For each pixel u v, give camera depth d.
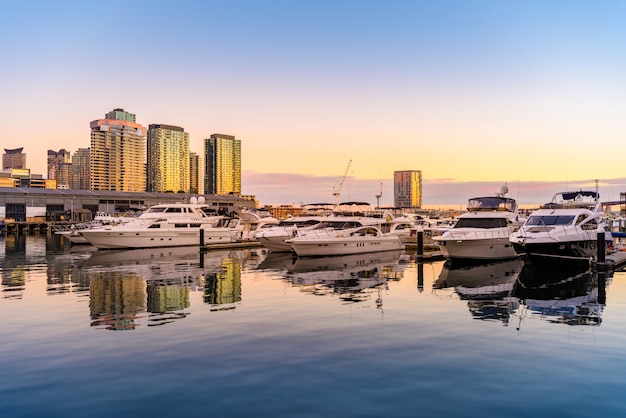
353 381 9.77
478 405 8.65
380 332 13.53
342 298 18.75
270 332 13.49
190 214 46.22
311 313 15.98
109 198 117.94
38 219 106.94
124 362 10.94
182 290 20.64
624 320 14.97
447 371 10.34
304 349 11.91
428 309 16.66
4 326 14.17
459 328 13.98
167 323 14.56
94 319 15.08
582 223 28.59
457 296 19.22
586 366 10.65
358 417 8.19
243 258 35.47
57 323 14.55
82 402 8.84
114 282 22.94
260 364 10.80
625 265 29.91
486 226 32.91
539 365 10.71
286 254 39.03
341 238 35.69
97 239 41.53
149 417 8.23
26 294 19.59
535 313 16.02
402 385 9.55
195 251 41.56
